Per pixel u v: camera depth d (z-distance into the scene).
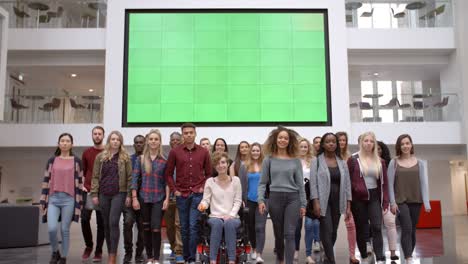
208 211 5.53
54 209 5.84
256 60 14.11
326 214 5.33
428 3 15.13
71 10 14.69
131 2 14.12
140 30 14.11
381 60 15.62
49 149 14.35
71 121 13.81
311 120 13.88
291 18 14.27
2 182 17.06
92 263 6.17
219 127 13.80
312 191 5.43
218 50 14.12
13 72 16.06
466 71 14.48
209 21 14.22
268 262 6.18
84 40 14.55
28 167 17.19
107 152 5.68
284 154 5.19
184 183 5.63
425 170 5.73
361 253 5.75
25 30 14.52
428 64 15.67
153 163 5.77
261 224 6.20
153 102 13.84
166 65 14.01
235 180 5.46
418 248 7.59
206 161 5.80
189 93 13.93
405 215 5.58
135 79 13.91
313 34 14.24
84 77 16.89
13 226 8.04
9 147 14.03
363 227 5.69
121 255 7.06
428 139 14.09
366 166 5.62
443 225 12.80
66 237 5.88
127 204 5.72
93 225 13.02
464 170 20.06
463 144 14.27
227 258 5.23
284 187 5.02
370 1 15.05
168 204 6.00
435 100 14.31
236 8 14.22
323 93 13.99
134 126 13.74
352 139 13.98
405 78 18.02
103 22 14.73
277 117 13.90
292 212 4.98
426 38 14.95
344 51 14.11
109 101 13.69
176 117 13.82
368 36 14.86
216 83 13.98
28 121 13.80
